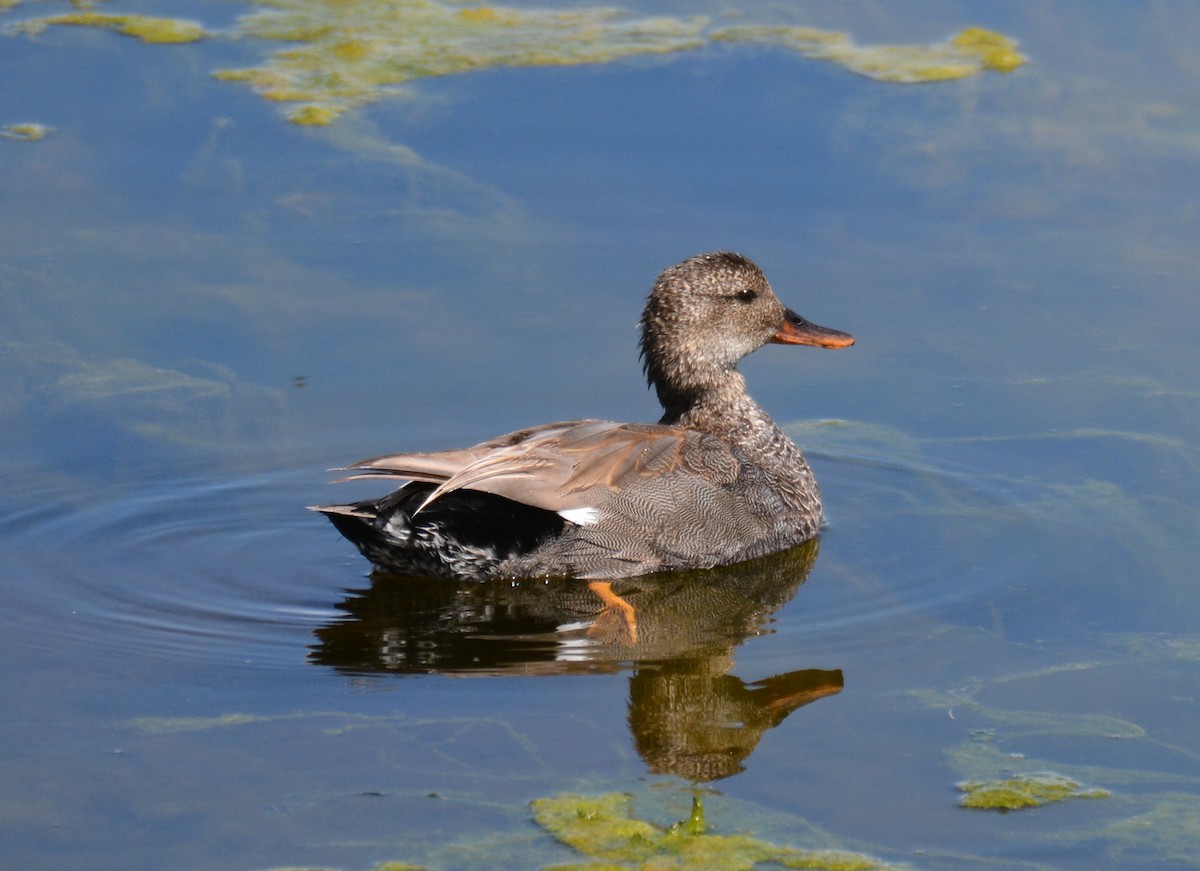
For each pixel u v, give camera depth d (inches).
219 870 354.0
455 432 616.7
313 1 963.3
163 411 620.7
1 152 782.5
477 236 738.8
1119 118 810.8
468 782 390.6
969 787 391.2
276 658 458.6
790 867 358.3
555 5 959.6
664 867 357.4
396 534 501.4
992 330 677.3
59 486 570.3
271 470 588.4
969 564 523.2
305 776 391.9
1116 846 366.0
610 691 438.3
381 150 793.6
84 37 898.1
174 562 524.4
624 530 517.7
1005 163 779.4
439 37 911.7
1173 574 508.1
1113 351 657.6
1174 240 727.1
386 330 681.0
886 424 628.4
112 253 722.2
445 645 469.1
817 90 836.0
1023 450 600.4
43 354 654.5
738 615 494.0
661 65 863.7
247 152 791.1
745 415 580.1
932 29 904.3
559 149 794.8
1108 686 440.5
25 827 368.2
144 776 390.3
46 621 479.5
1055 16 908.6
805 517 556.1
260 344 669.3
